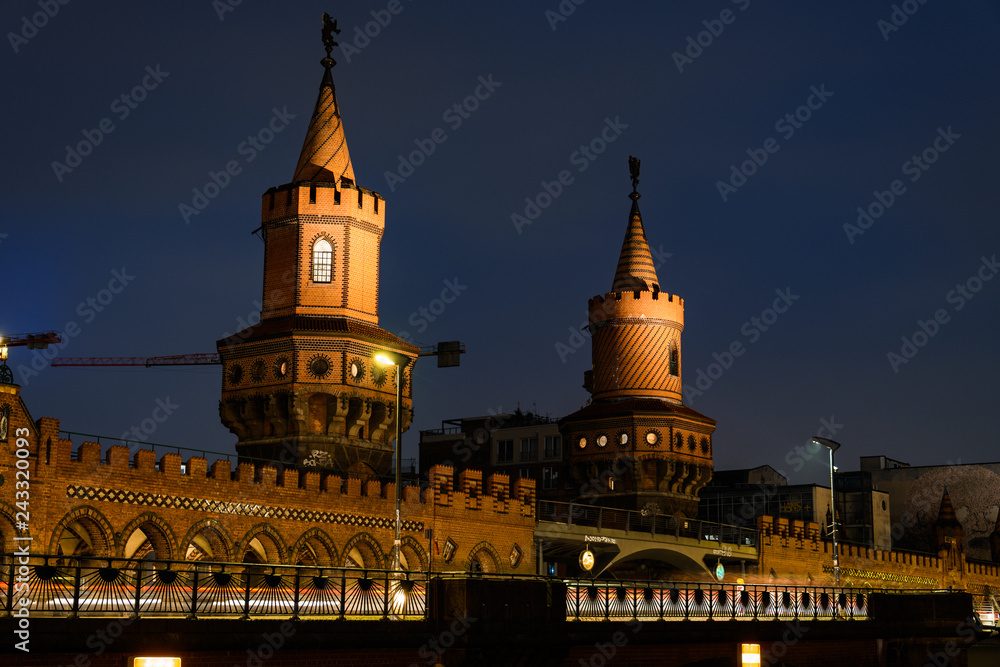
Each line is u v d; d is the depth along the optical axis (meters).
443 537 57.91
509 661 39.28
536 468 121.25
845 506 126.06
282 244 62.53
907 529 128.00
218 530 47.84
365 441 61.03
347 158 64.75
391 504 55.56
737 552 79.56
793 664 53.06
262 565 33.91
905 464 138.50
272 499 50.19
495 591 38.72
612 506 80.81
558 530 65.19
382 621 35.91
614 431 81.19
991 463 125.50
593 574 69.94
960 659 59.53
